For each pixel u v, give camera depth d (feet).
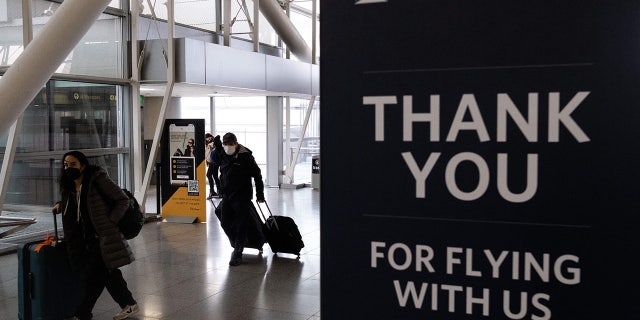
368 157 5.40
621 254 4.78
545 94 4.88
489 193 5.10
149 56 38.24
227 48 41.57
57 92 34.96
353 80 5.39
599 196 4.80
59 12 27.71
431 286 5.32
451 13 5.08
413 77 5.22
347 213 5.51
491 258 5.14
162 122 37.91
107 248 17.42
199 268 25.66
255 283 23.16
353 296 5.54
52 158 34.91
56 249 17.99
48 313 17.93
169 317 19.04
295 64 50.96
